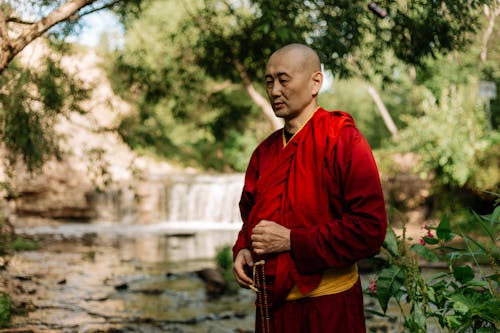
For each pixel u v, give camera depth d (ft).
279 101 6.53
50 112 24.77
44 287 29.63
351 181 6.05
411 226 49.90
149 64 35.60
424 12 19.42
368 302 22.54
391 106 101.81
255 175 7.20
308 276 6.19
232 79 30.63
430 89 54.80
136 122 29.35
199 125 43.60
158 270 36.70
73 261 40.83
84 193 71.61
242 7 26.21
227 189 78.18
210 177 81.00
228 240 57.98
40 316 22.71
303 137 6.43
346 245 5.97
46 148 25.84
